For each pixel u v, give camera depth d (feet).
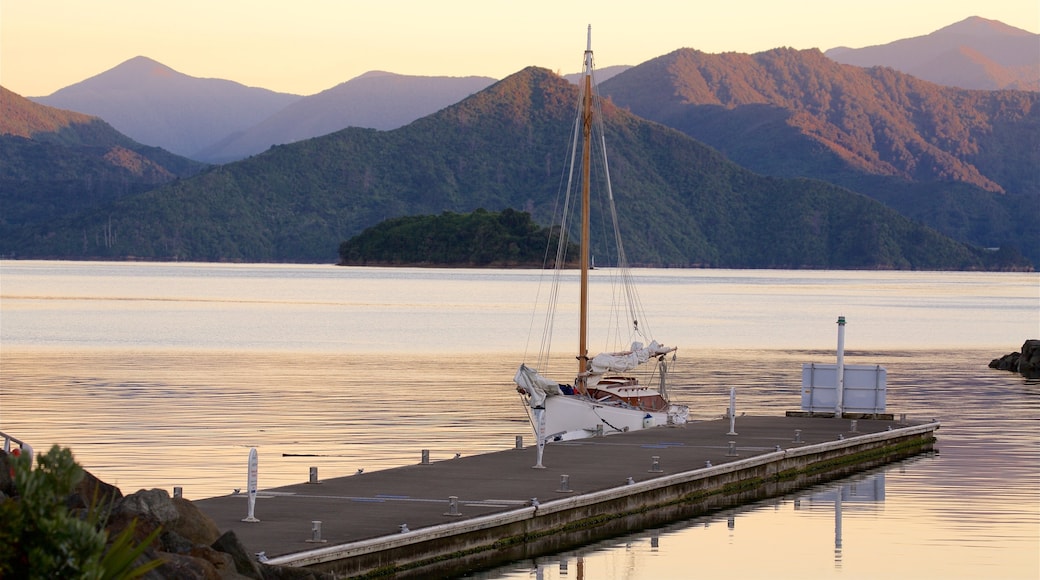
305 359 206.39
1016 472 99.50
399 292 531.09
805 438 105.40
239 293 499.92
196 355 211.20
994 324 355.56
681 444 100.17
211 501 69.56
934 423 118.21
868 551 70.95
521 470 83.66
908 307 461.37
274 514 65.62
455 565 64.64
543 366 199.41
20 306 372.99
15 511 33.22
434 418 128.06
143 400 140.97
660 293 569.23
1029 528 77.10
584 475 82.17
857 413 122.52
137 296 456.86
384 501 70.49
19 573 32.96
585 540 74.13
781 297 541.34
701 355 232.53
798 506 85.25
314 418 126.62
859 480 95.96
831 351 245.86
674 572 66.39
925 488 92.17
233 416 127.03
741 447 98.89
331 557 57.36
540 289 576.20
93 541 33.42
